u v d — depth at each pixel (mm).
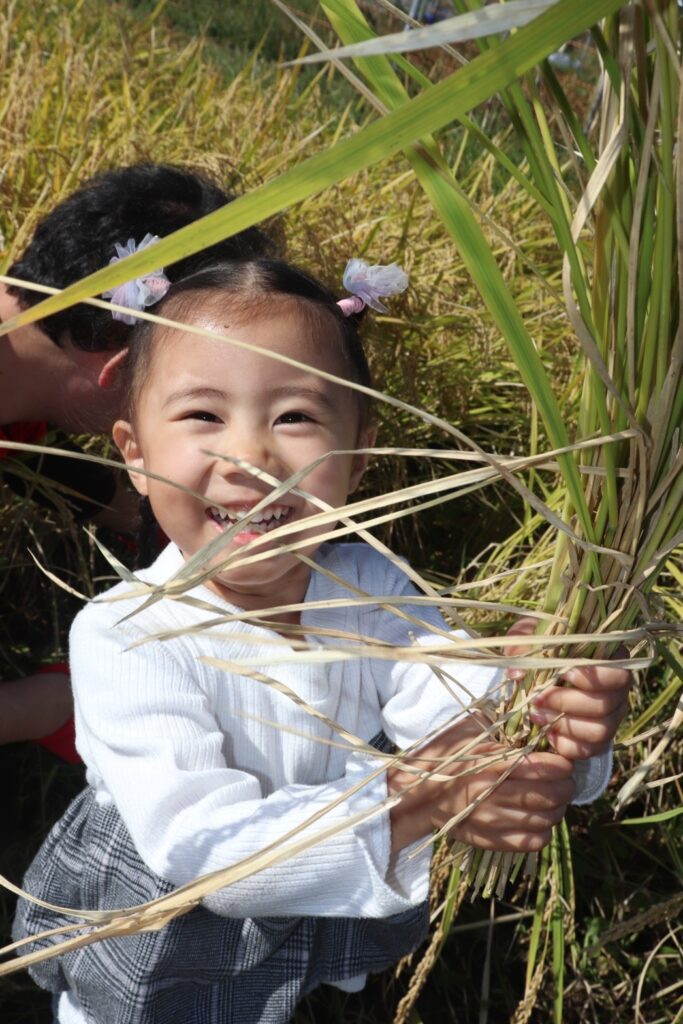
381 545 906
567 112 779
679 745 1863
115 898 1254
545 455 862
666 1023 1737
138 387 1194
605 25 750
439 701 1202
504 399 2438
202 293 1145
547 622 1051
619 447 914
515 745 1090
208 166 2650
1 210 2289
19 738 1801
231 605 1197
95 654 1151
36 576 2053
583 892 1878
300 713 1189
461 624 984
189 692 1127
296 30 5074
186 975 1245
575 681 1037
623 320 838
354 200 2871
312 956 1296
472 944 1809
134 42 3607
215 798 1062
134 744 1094
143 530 1760
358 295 1316
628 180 792
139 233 1642
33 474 1905
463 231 738
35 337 1693
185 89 3404
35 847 1786
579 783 1194
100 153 2561
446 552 2232
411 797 1091
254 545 864
